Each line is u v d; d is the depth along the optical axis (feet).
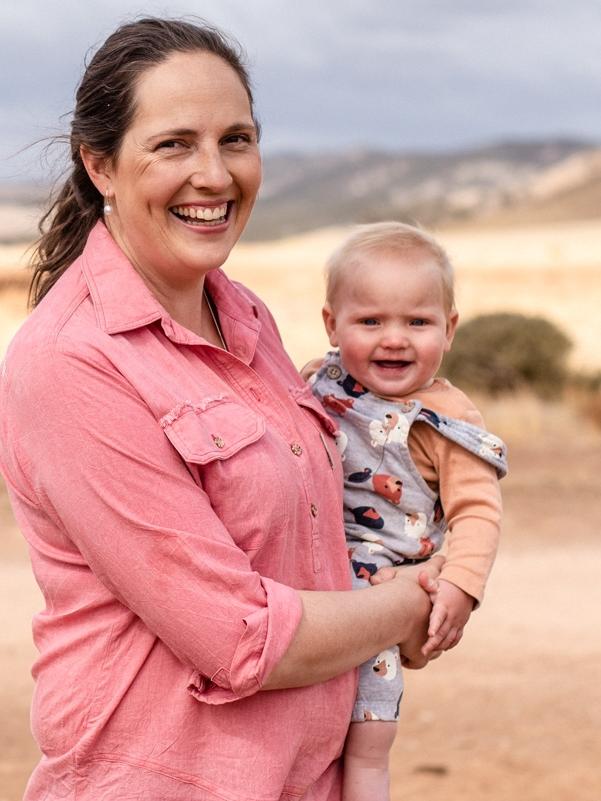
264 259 169.89
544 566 39.96
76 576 8.54
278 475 8.62
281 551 8.71
